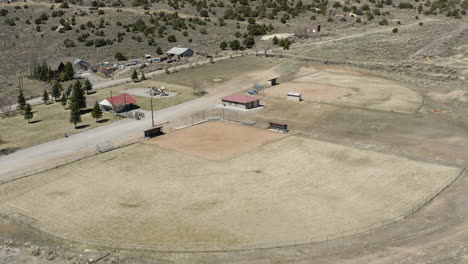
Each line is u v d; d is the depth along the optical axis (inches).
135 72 5147.6
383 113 3577.8
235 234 1846.7
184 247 1745.8
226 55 6363.2
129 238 1833.2
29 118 3661.4
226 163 2625.5
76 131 3388.3
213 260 1672.0
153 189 2305.6
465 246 1704.0
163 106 4052.7
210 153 2797.7
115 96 4156.0
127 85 4975.4
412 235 1814.7
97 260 1672.0
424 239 1780.3
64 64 5787.4
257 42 7086.6
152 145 2984.7
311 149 2824.8
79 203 2170.3
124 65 6122.1
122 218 2006.6
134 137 3186.5
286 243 1765.5
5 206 2159.2
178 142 3034.0
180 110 3897.6
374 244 1756.9
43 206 2148.1
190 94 4441.4
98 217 2021.4
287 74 5059.1
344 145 2883.9
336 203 2102.6
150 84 4953.3
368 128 3228.3
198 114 3750.0
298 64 5398.6
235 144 2960.1
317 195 2190.0
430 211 2015.3
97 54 6648.6
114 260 1662.2
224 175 2454.5
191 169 2551.7
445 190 2223.2
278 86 4601.4
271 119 3543.3
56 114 3897.6
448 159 2615.7
